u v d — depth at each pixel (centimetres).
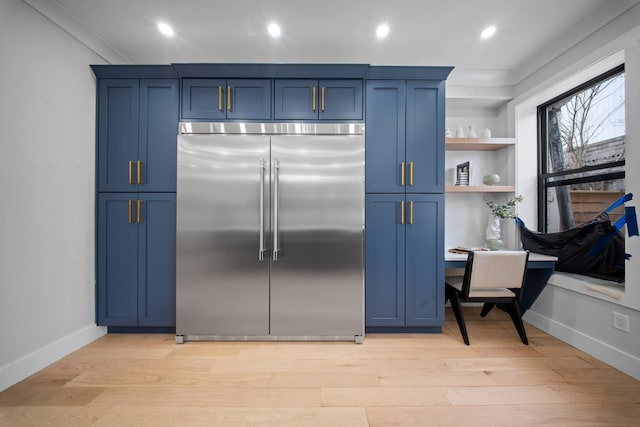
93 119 207
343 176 206
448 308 284
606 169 201
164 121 210
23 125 160
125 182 210
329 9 177
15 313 155
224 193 205
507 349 195
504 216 249
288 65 206
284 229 205
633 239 160
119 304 211
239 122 206
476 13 181
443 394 146
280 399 142
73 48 190
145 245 211
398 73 211
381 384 155
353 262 206
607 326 175
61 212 182
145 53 224
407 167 214
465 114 290
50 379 158
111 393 146
